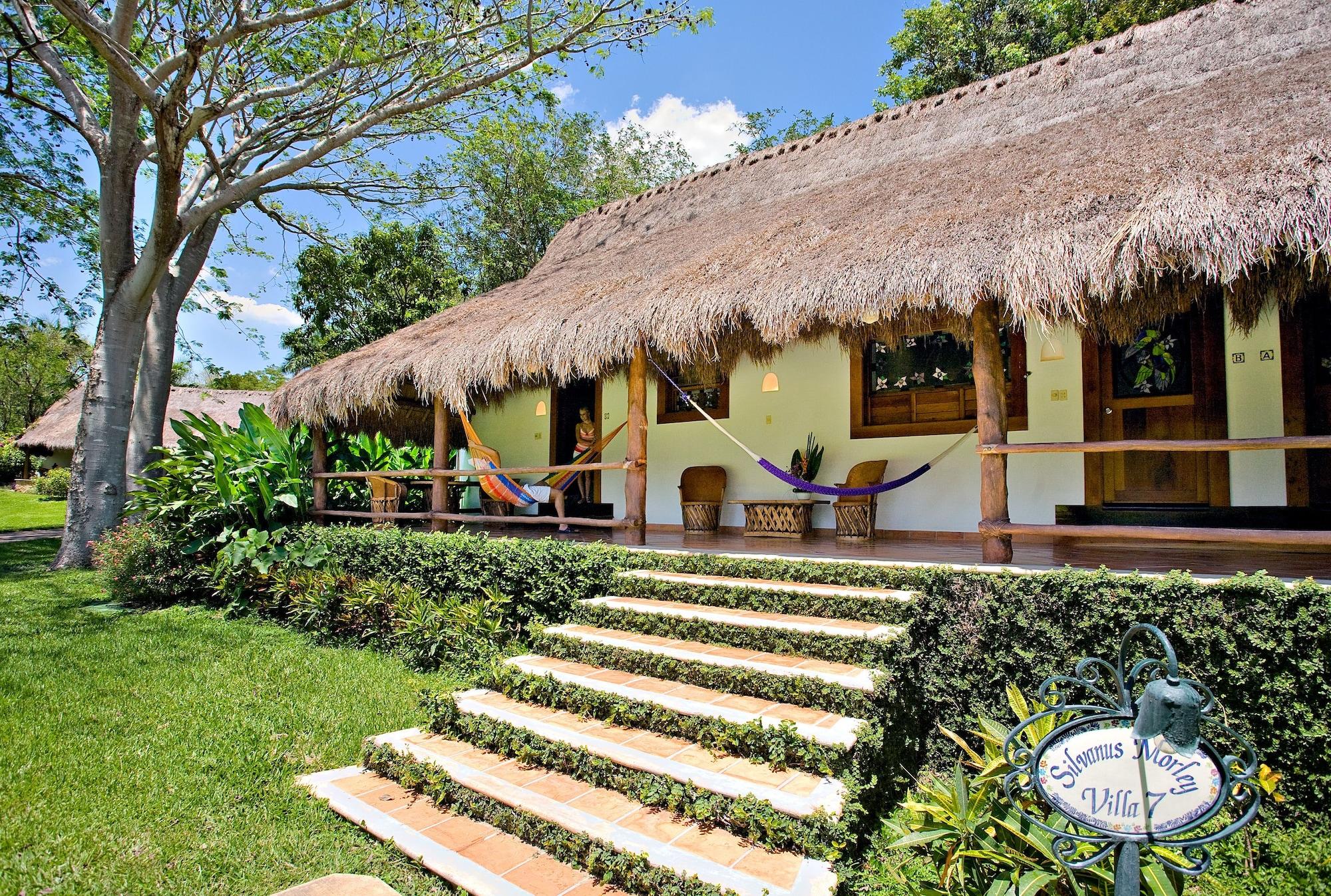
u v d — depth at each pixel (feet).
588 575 18.51
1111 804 6.31
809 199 25.73
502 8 32.53
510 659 15.34
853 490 19.29
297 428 31.68
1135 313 18.95
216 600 26.40
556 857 9.38
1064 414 23.43
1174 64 22.79
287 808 10.96
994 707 12.91
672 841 9.18
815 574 15.99
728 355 24.75
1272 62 20.83
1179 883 7.63
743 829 9.22
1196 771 6.10
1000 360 15.58
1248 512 20.92
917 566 14.74
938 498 25.40
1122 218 13.25
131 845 9.79
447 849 9.62
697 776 10.11
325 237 52.26
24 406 153.69
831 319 16.08
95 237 47.03
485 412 39.81
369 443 37.14
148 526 27.94
